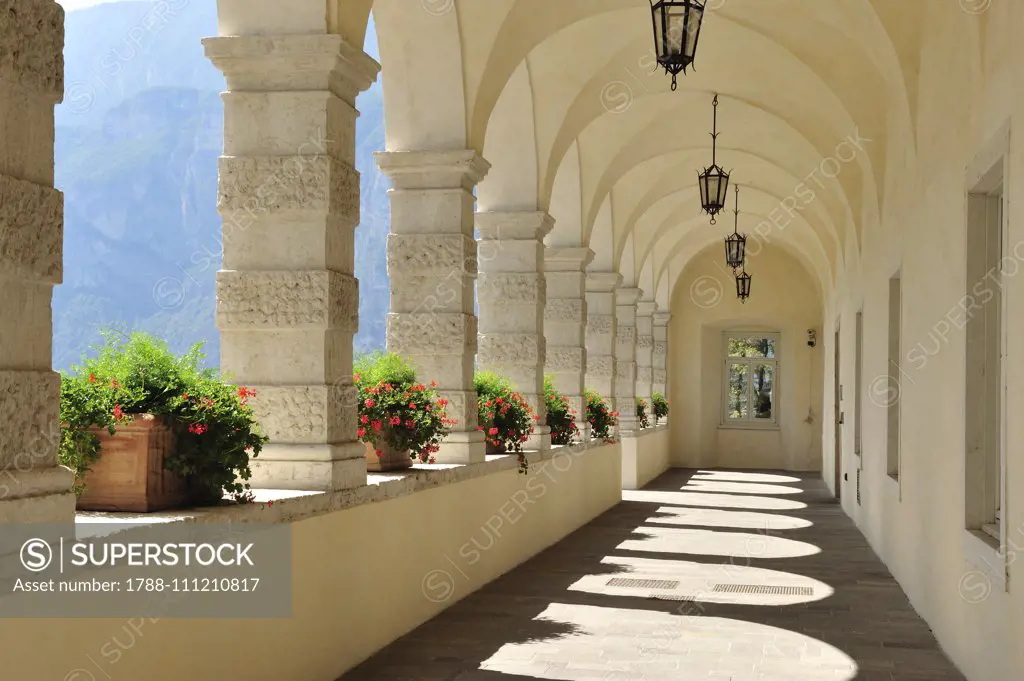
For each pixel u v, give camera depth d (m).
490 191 11.37
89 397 4.55
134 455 4.53
